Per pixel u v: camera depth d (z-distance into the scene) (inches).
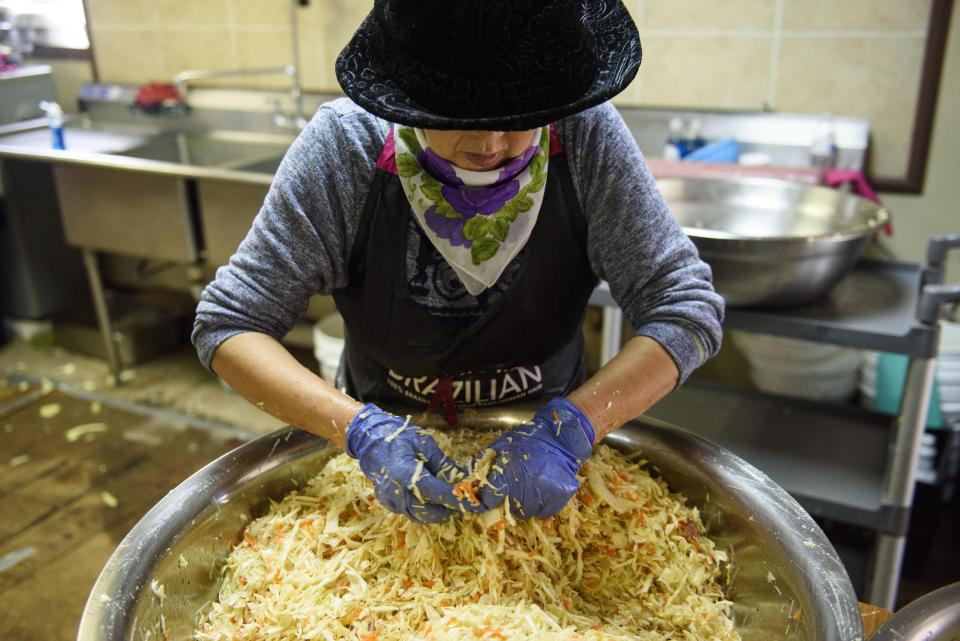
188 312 139.3
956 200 91.7
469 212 37.9
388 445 34.1
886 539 63.9
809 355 88.5
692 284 38.0
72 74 136.0
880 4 86.9
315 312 129.6
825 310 65.3
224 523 36.4
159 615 31.5
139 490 94.8
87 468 99.4
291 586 34.7
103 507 91.7
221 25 120.6
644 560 36.5
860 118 91.7
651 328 37.6
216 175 92.7
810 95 93.5
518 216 38.4
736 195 75.9
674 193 77.7
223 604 35.2
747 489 36.2
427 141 36.3
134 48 129.1
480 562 34.7
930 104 88.4
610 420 36.2
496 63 28.9
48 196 127.0
